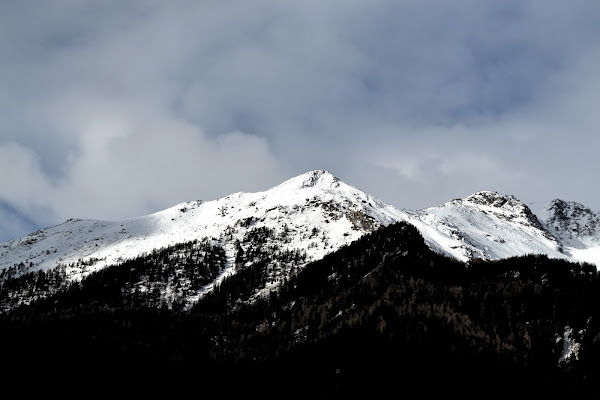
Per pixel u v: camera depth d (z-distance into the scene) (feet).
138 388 245.04
